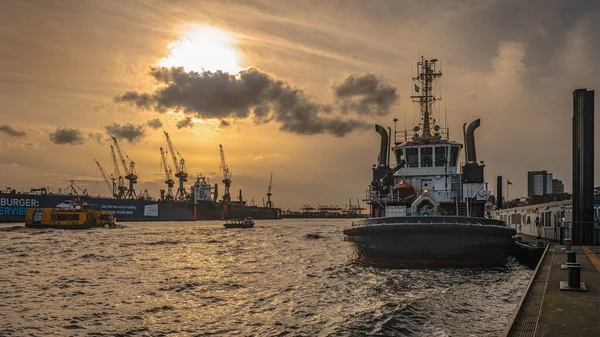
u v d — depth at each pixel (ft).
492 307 66.90
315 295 80.69
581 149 106.52
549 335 33.47
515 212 200.95
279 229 469.16
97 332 59.26
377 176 130.11
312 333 56.24
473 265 96.02
